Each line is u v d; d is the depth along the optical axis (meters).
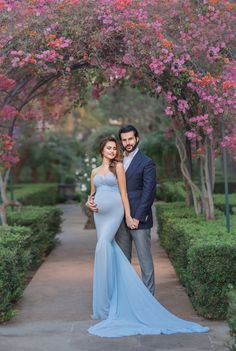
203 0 7.50
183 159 8.77
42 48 7.51
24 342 5.04
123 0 7.12
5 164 8.80
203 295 5.60
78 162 26.06
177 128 8.81
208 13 7.52
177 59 7.10
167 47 7.05
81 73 9.02
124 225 6.07
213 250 5.50
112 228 5.86
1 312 5.67
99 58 7.61
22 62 7.21
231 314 4.09
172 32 7.63
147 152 22.45
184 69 7.10
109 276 5.71
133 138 6.04
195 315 5.85
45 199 21.27
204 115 7.19
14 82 7.89
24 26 7.28
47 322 5.73
